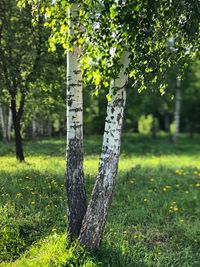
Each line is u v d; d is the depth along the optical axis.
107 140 7.61
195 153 32.59
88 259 7.39
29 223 9.29
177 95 40.66
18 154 16.77
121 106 7.56
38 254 7.73
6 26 15.59
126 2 6.15
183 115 59.16
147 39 6.48
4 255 8.04
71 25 7.43
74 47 7.95
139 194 12.90
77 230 7.95
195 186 14.93
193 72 40.34
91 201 7.71
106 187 7.62
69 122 8.07
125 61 7.35
